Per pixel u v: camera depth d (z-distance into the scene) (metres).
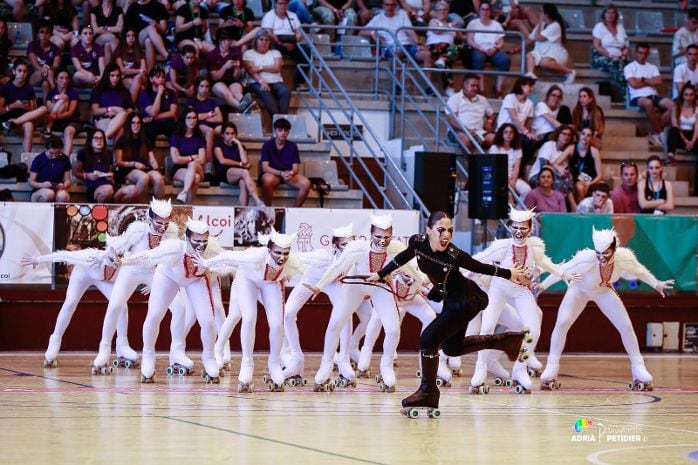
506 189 23.22
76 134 25.94
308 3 31.03
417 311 18.69
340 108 27.14
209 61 27.42
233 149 25.53
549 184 25.72
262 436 12.10
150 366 17.84
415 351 24.75
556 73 31.39
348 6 30.89
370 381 18.89
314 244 22.92
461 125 27.20
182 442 11.55
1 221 21.98
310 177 26.42
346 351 18.00
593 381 19.66
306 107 28.45
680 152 30.16
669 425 13.82
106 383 17.52
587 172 27.67
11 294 22.56
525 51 30.95
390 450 11.34
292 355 18.03
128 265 17.47
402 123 27.61
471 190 23.45
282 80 28.30
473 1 31.67
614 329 25.45
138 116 24.70
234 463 10.36
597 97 31.05
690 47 30.89
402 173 25.64
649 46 33.47
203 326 17.89
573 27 33.69
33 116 25.38
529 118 28.66
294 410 14.55
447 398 16.61
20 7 28.22
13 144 25.72
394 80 28.55
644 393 17.83
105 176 24.11
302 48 29.30
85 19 28.09
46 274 22.36
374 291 17.20
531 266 17.81
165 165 25.72
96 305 23.17
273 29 28.41
